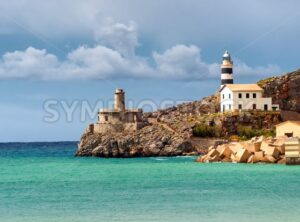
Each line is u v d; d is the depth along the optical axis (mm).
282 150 127500
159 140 171750
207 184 87625
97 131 182000
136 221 57875
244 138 173875
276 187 82500
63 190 83062
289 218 58500
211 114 188375
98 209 65188
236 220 57875
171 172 109750
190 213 62156
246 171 107562
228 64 199250
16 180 99625
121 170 118438
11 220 59062
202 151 170625
